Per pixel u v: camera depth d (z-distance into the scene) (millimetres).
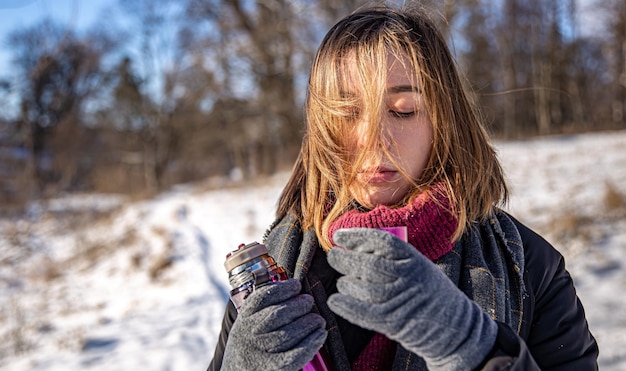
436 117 1202
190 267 10172
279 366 999
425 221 1158
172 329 6914
